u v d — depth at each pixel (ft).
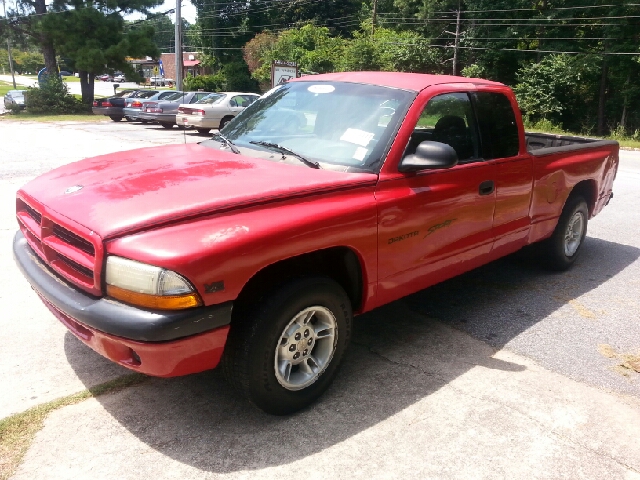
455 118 12.92
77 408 10.02
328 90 13.16
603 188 19.29
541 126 105.09
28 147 46.75
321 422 9.93
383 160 11.10
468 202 12.80
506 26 119.03
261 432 9.57
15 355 11.78
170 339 8.19
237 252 8.52
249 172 10.59
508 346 13.11
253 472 8.58
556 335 13.75
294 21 205.98
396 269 11.38
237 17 207.92
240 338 9.12
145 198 9.21
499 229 14.21
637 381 11.68
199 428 9.61
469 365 12.14
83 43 107.45
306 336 10.03
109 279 8.43
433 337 13.47
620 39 101.60
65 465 8.55
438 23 139.03
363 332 13.66
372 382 11.32
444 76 13.88
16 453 8.75
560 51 113.39
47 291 9.43
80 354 11.93
